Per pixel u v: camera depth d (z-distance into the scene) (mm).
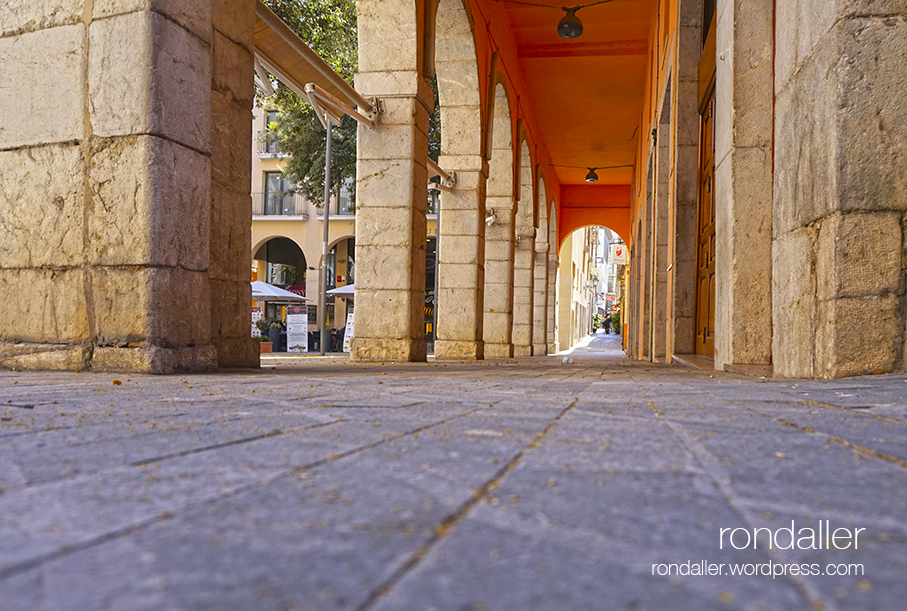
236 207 5574
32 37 4715
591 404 2588
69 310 4625
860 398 2754
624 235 31484
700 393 3090
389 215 9219
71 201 4613
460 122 12609
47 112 4676
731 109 5625
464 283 12797
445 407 2455
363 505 1036
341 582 716
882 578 750
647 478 1241
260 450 1521
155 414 2189
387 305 9219
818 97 4137
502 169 16406
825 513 1013
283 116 24531
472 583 714
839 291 3883
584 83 19297
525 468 1329
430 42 9570
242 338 5676
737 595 694
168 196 4527
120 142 4477
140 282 4434
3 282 4801
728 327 5754
